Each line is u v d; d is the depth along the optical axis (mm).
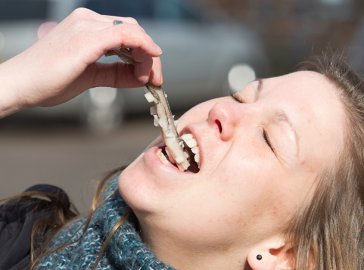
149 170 2275
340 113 2441
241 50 10078
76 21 2336
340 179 2406
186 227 2256
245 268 2373
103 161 7293
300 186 2340
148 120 9352
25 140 8234
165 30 9219
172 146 2303
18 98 2291
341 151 2406
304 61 2834
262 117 2381
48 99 2305
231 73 9930
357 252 2494
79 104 8508
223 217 2266
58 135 8508
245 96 2523
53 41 2320
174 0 9445
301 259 2387
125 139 8484
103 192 2613
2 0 7812
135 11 8906
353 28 13055
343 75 2584
